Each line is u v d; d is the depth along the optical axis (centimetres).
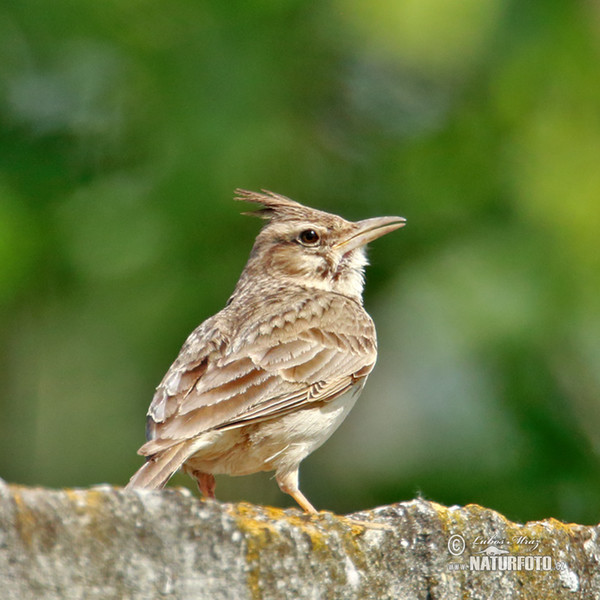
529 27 1421
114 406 1536
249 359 833
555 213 1373
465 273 1371
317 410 853
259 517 579
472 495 1351
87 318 1437
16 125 1458
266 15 1421
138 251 1391
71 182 1433
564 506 1358
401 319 1399
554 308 1353
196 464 827
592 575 681
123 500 510
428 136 1463
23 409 1575
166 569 514
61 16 1423
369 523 616
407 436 1406
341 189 1445
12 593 472
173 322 1383
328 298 936
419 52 1379
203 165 1366
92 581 493
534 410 1375
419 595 613
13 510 479
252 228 1381
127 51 1435
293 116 1421
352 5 1378
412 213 1416
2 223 1366
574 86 1425
